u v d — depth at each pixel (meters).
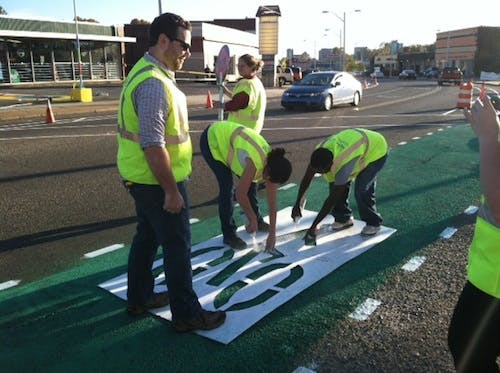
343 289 3.68
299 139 10.68
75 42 37.19
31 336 3.14
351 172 4.11
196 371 2.76
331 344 3.00
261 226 4.93
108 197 6.34
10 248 4.66
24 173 7.77
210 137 4.26
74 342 3.07
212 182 7.07
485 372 2.08
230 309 3.41
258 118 5.38
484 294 2.00
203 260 4.26
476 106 1.93
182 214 2.98
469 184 6.61
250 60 5.19
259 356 2.89
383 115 15.65
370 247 4.46
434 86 40.09
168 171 2.71
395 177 7.06
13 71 33.72
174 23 2.75
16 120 15.66
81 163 8.50
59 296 3.66
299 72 41.84
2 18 31.44
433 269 3.99
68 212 5.73
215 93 26.64
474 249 2.06
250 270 4.04
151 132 2.65
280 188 6.71
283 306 3.46
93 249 4.61
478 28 71.75
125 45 44.41
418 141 10.12
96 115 17.11
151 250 3.29
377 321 3.24
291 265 4.10
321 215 4.32
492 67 72.31
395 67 102.50
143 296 3.35
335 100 18.11
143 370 2.78
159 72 2.75
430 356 2.88
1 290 3.77
